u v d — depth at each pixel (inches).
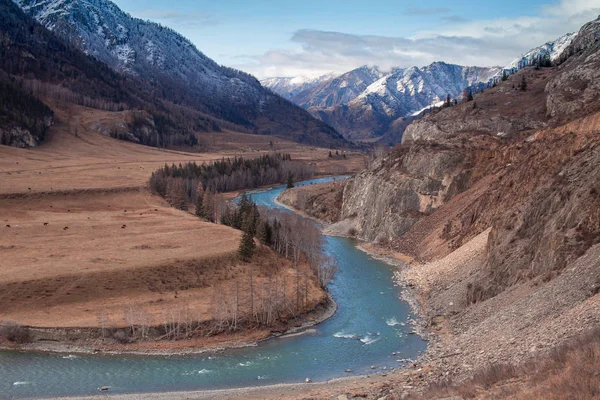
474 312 2960.1
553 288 2349.9
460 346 2508.6
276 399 2253.9
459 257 3986.2
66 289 3299.7
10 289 3213.6
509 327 2316.7
